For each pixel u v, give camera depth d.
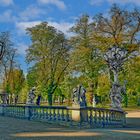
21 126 27.34
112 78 55.78
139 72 53.50
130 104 95.88
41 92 70.50
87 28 61.62
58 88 87.81
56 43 70.62
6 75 81.56
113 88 48.00
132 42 49.97
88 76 61.25
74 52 60.53
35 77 71.56
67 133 23.05
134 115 57.22
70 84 65.38
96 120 29.77
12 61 80.38
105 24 51.06
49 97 71.25
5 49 77.62
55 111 30.89
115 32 50.47
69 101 78.44
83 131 24.69
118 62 49.22
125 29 50.53
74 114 28.42
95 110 29.66
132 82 60.19
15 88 89.94
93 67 58.88
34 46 70.75
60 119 29.97
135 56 49.91
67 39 70.81
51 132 23.42
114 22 50.59
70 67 61.94
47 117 32.06
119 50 49.75
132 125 37.38
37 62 71.00
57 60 71.25
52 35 70.38
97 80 62.62
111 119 32.88
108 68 53.41
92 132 24.11
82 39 60.88
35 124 29.56
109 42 50.03
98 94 66.25
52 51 70.81
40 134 22.08
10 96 87.38
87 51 57.16
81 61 59.34
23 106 37.50
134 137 22.17
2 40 77.25
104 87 63.59
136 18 50.09
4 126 27.09
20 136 20.83
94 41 52.59
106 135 22.59
